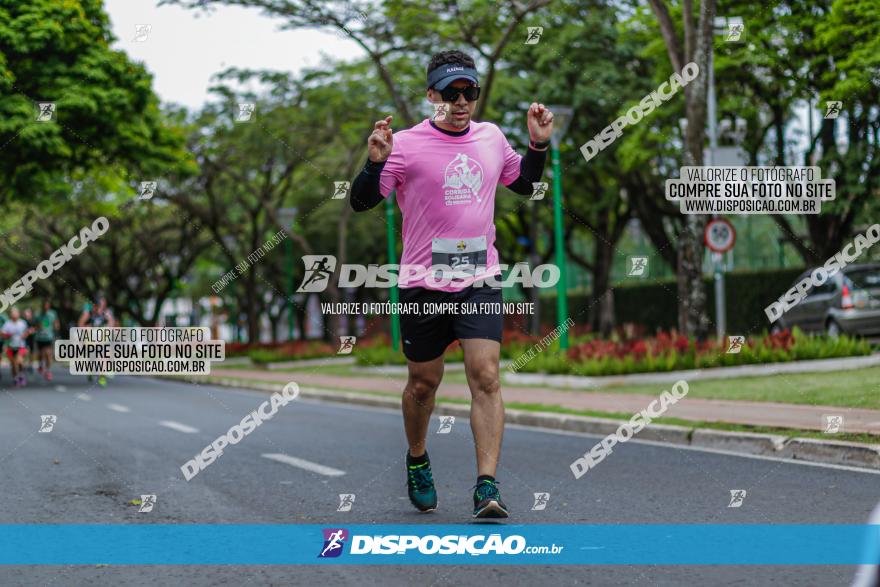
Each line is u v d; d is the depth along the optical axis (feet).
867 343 48.75
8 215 109.09
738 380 44.62
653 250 99.14
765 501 19.16
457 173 15.78
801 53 61.21
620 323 110.32
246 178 103.65
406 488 21.57
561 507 18.92
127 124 69.21
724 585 13.07
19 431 35.58
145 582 13.99
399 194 16.17
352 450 29.01
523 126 81.35
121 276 127.34
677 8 69.36
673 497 19.85
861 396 34.24
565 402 39.91
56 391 61.26
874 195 56.85
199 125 90.02
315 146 93.61
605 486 21.38
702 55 49.85
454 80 15.48
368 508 19.13
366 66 84.58
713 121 51.57
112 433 34.42
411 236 16.14
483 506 15.92
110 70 66.08
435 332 16.34
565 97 76.59
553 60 78.59
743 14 61.82
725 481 21.79
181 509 19.54
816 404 33.04
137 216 120.88
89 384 69.87
